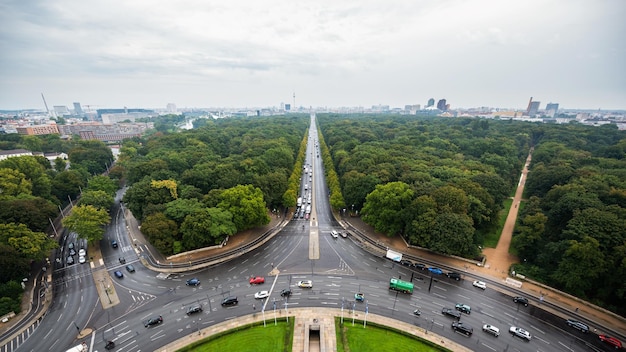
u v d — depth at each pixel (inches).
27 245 3735.2
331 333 2984.7
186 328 3073.3
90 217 4478.3
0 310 3139.8
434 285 3740.2
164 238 4156.0
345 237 4968.0
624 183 4931.1
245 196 4896.7
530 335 2979.8
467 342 2908.5
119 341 2908.5
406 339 2935.5
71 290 3659.0
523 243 4015.8
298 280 3843.5
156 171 6043.3
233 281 3826.3
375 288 3693.4
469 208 4485.7
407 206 4594.0
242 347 2827.3
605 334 2992.1
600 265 3189.0
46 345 2869.1
